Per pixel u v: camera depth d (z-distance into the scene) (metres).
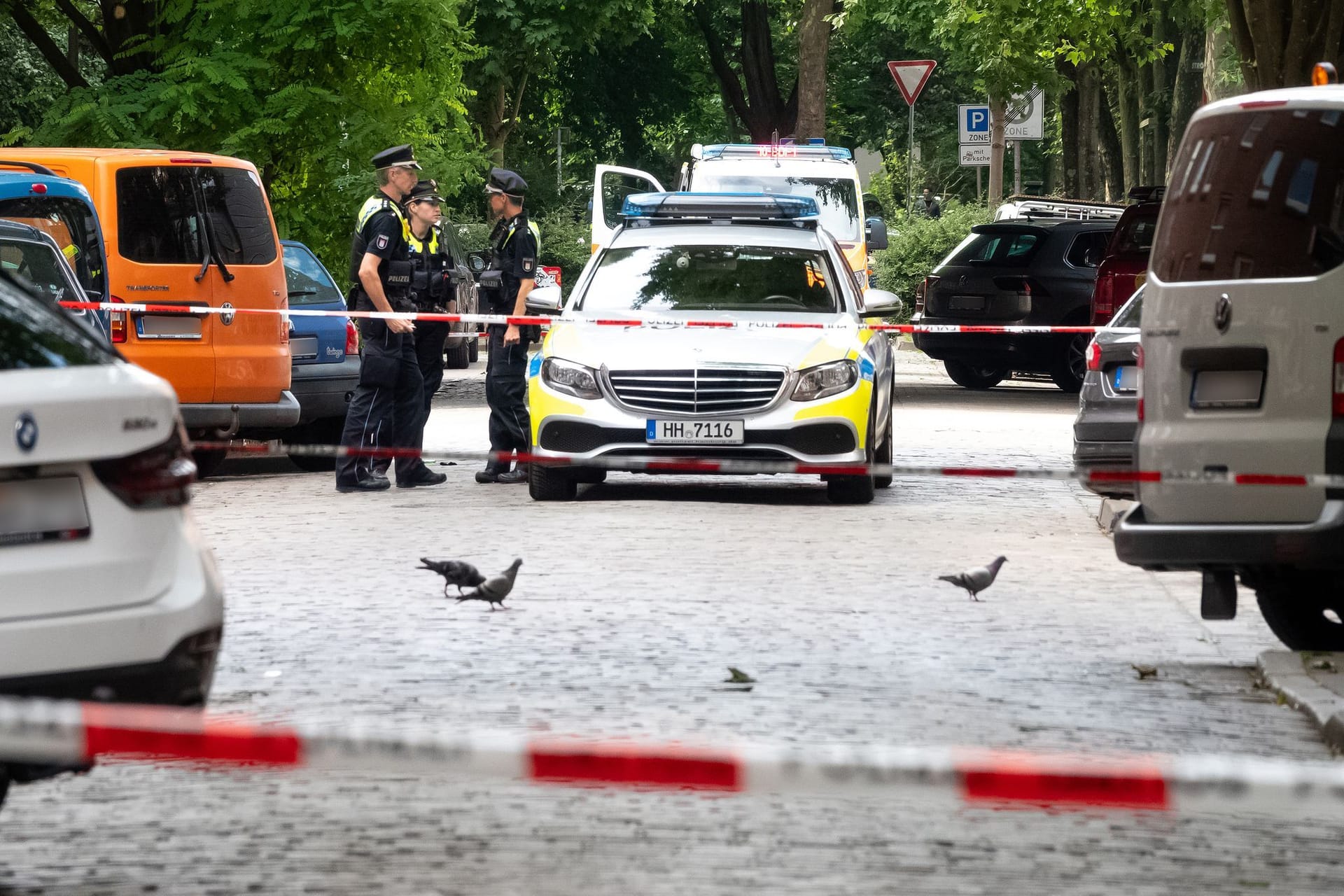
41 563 14.65
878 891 15.09
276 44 69.25
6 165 45.16
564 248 145.00
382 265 43.97
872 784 10.98
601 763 10.84
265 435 51.09
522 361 45.22
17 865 15.72
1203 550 23.61
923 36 117.56
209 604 15.62
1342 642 26.05
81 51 138.62
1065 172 133.50
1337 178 23.31
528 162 176.88
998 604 29.31
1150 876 15.65
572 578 30.78
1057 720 21.23
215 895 14.94
